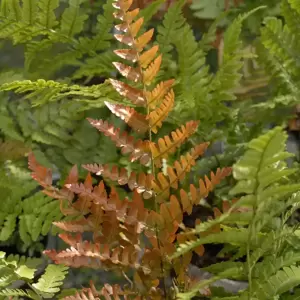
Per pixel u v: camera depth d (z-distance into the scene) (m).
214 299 0.57
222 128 0.92
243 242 0.51
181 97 0.88
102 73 0.99
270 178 0.44
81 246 0.53
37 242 0.94
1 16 0.86
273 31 0.86
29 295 0.60
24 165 0.92
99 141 0.94
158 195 0.58
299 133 1.01
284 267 0.51
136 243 0.57
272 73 0.91
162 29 0.92
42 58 0.99
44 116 0.94
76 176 0.54
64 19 0.90
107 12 0.90
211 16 1.05
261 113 0.93
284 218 0.57
